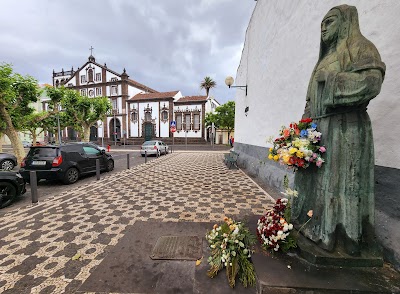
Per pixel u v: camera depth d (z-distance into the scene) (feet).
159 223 11.48
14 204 15.38
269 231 6.94
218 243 7.23
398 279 5.54
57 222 11.92
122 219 12.28
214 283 6.44
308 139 6.48
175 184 21.18
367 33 8.45
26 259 8.27
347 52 5.77
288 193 7.31
